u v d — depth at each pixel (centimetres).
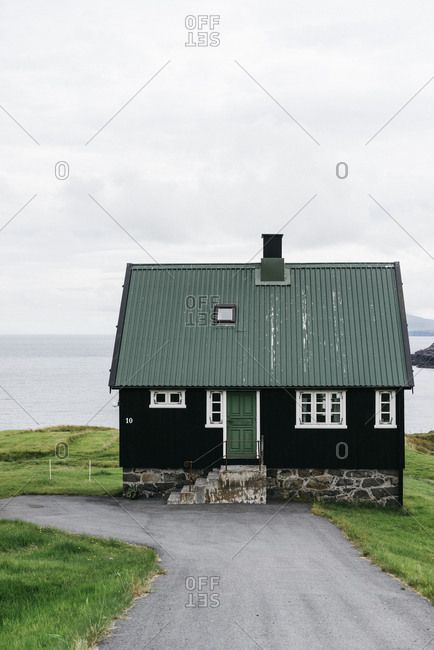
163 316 3272
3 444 5156
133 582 1675
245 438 3045
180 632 1356
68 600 1545
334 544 2198
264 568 1889
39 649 1223
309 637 1335
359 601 1574
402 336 3138
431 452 5294
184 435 3056
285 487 3027
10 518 2567
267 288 3347
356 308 3250
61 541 2136
